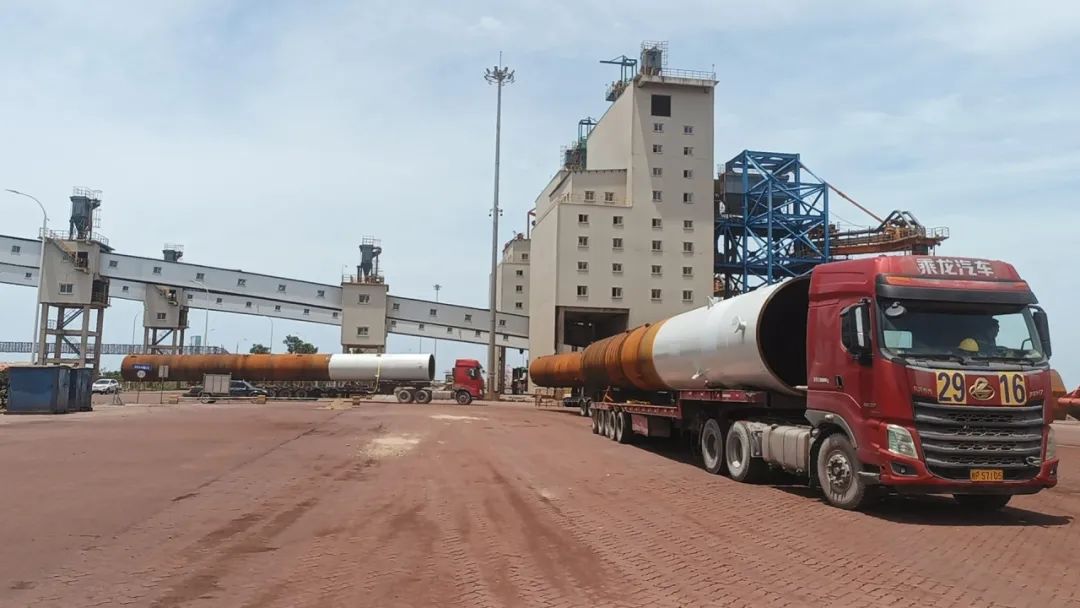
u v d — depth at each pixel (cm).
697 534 893
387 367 5272
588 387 2584
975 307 1004
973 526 955
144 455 1664
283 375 5419
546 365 4303
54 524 929
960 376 952
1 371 3559
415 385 5309
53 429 2312
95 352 6059
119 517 979
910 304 995
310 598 622
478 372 5006
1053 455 968
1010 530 934
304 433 2295
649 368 1848
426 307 7106
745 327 1330
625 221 6369
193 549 804
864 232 6419
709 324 1515
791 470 1213
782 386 1256
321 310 6962
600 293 6278
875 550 813
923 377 952
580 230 6306
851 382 1038
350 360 5328
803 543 846
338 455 1733
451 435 2309
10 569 714
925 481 937
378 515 1009
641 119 6469
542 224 6788
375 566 732
